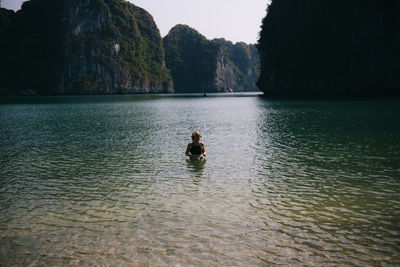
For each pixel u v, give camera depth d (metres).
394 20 77.62
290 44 112.00
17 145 14.73
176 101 80.62
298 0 110.88
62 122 26.45
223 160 10.82
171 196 7.23
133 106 56.12
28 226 5.79
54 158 11.68
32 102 79.56
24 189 7.98
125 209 6.50
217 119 26.91
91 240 5.20
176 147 13.58
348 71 91.31
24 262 4.58
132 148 13.47
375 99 57.50
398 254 4.61
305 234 5.27
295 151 12.19
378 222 5.67
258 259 4.55
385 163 9.98
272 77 124.25
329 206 6.46
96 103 71.38
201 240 5.12
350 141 14.19
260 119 26.16
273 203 6.68
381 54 81.19
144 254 4.73
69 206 6.74
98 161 11.03
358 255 4.60
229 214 6.14
